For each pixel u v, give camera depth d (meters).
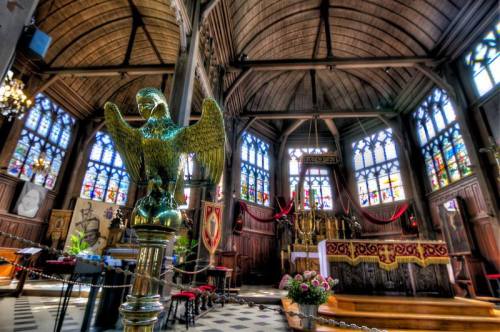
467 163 10.88
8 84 8.38
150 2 10.55
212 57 9.73
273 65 11.77
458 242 10.35
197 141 1.70
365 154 17.30
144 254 1.41
